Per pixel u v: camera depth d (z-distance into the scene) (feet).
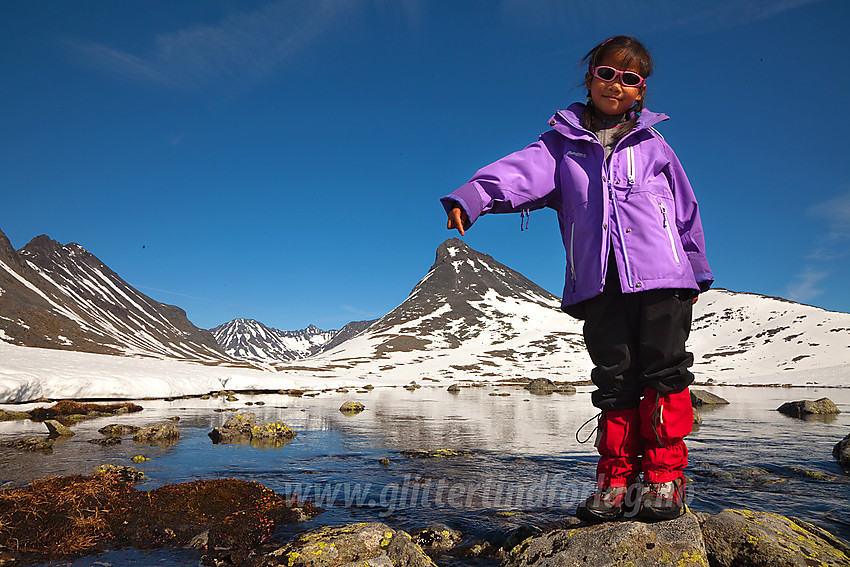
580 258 8.30
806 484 15.69
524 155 8.78
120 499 12.55
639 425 8.45
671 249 8.04
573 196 8.48
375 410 50.83
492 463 19.92
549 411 49.34
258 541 10.47
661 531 7.89
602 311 8.27
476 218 7.96
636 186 8.30
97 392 60.39
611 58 8.72
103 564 9.14
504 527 11.42
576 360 251.39
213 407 53.31
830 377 158.71
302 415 44.29
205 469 18.22
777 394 93.81
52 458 20.34
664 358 7.81
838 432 31.04
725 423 37.29
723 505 13.03
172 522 11.30
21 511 11.23
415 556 9.04
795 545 8.48
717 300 335.47
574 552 7.86
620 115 9.05
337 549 9.43
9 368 60.85
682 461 8.35
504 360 254.68
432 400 70.59
